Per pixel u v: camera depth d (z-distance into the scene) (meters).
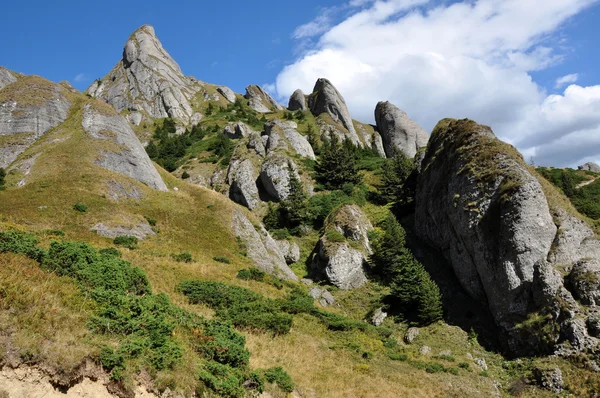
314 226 65.38
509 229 38.62
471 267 43.56
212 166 91.94
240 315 26.47
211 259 41.69
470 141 48.84
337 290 48.03
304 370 22.16
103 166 52.12
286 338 26.59
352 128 131.00
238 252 47.59
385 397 21.97
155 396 13.01
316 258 53.41
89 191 44.44
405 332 39.12
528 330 34.47
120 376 12.44
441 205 51.16
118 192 47.34
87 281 17.58
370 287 48.16
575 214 41.34
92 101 61.78
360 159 101.50
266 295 35.22
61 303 14.38
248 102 174.62
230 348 17.66
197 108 156.50
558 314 33.06
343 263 49.44
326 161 79.75
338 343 30.14
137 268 21.62
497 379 31.84
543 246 37.66
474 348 36.53
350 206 60.09
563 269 36.34
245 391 16.12
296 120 128.88
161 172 63.88
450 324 39.97
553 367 30.31
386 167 77.50
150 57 162.00
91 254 19.88
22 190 41.94
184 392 13.73
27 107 57.47
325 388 20.70
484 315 40.50
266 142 90.56
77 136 55.12
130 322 14.93
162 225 45.59
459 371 31.02
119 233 39.50
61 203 40.44
